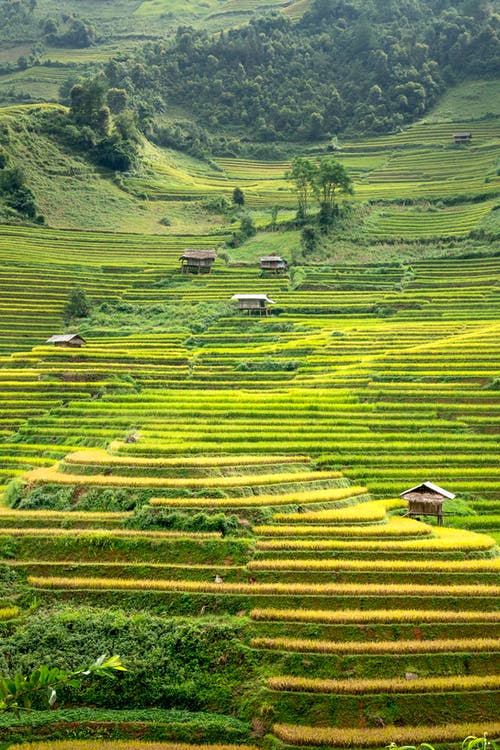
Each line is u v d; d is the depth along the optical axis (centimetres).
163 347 11062
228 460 6144
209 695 3816
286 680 3762
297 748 3450
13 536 5009
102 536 4931
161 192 18038
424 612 4206
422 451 7175
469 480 6694
